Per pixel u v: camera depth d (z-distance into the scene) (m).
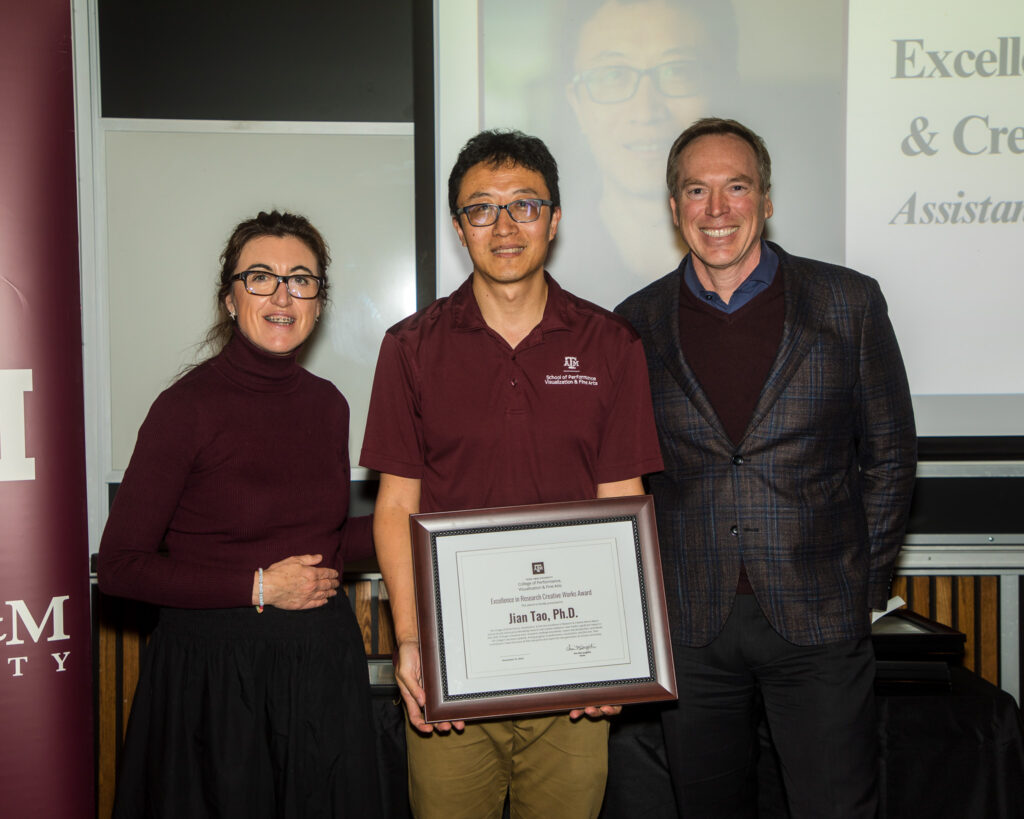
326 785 1.53
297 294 1.59
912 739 1.90
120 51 2.43
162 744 1.50
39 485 1.52
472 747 1.60
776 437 1.65
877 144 2.36
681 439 1.71
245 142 2.46
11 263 1.49
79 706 1.55
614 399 1.62
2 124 1.47
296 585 1.53
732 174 1.67
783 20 2.35
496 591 1.53
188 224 2.46
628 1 2.35
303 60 2.46
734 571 1.66
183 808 1.48
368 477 2.50
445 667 1.50
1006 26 2.35
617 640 1.54
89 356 2.44
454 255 2.38
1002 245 2.38
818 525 1.65
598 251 2.40
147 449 1.52
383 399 1.62
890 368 1.70
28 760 1.52
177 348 2.47
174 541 1.58
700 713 1.70
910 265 2.38
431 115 2.36
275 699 1.51
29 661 1.52
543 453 1.58
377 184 2.48
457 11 2.35
